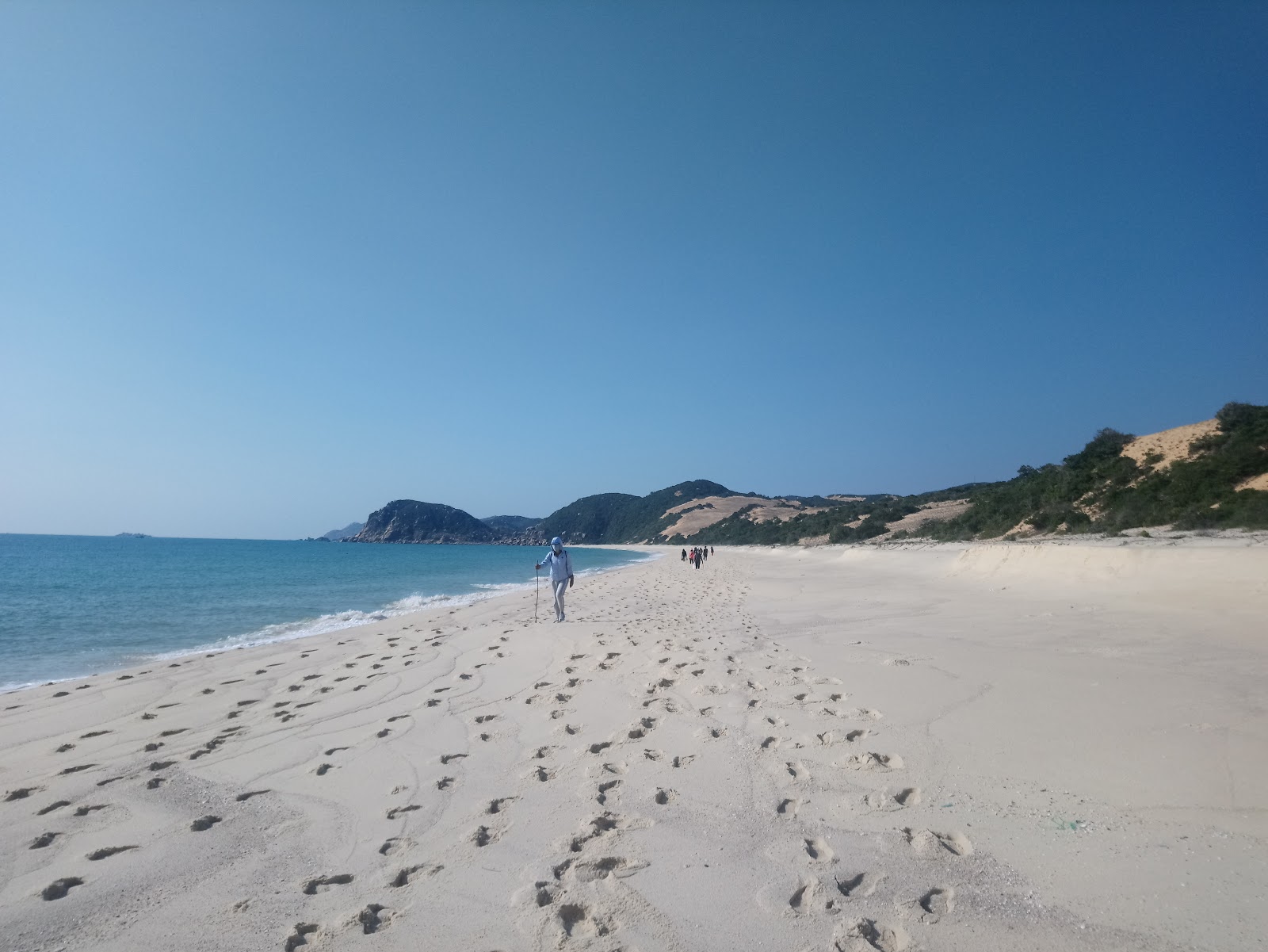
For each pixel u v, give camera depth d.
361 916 2.95
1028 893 2.87
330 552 98.25
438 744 5.25
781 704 5.87
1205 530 21.64
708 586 22.28
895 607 12.53
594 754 4.88
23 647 11.59
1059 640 7.88
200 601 20.41
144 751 5.36
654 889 3.08
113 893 3.21
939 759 4.36
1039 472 41.03
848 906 2.88
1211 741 4.19
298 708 6.50
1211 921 2.56
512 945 2.72
